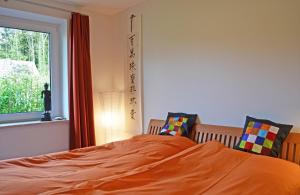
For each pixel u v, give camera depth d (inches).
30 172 66.1
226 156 72.7
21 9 109.6
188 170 67.9
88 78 129.3
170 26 117.3
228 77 97.7
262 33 88.0
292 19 81.0
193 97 109.6
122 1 126.3
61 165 72.8
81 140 125.5
